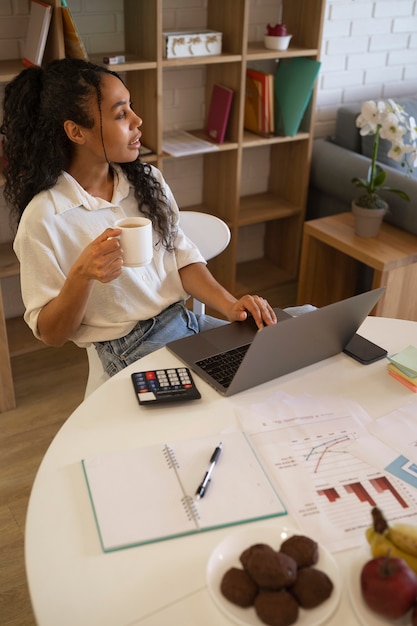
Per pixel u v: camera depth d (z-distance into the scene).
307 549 0.92
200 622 0.89
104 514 1.04
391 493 1.10
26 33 2.51
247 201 3.37
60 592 0.93
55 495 1.09
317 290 3.04
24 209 1.69
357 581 0.92
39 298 1.60
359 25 3.32
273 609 0.86
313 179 3.24
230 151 3.00
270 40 2.89
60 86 1.58
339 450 1.20
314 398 1.35
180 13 2.84
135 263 1.43
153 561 0.98
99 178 1.72
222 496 1.08
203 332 1.59
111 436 1.23
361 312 1.43
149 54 2.60
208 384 1.39
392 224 2.82
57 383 2.61
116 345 1.74
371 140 3.10
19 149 1.66
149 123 2.74
